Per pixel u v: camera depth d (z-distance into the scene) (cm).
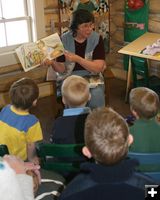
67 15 475
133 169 121
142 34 498
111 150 118
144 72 409
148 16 488
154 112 199
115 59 559
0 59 435
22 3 453
